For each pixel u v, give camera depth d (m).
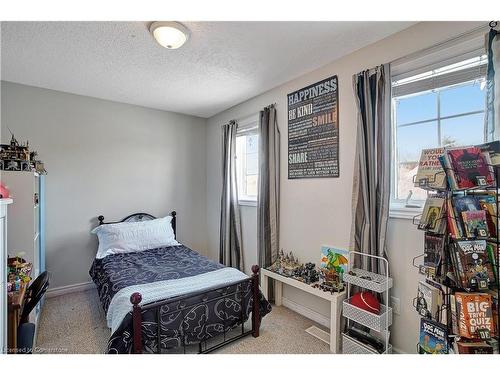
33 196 2.05
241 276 2.22
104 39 1.91
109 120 3.33
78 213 3.14
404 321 1.81
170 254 2.96
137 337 1.56
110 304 1.89
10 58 2.20
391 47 1.88
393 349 1.85
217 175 3.96
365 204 1.95
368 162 1.96
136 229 3.15
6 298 1.35
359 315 1.80
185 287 1.94
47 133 2.94
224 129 3.62
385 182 1.85
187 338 1.81
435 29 1.66
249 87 2.87
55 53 2.11
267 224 2.89
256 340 2.11
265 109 2.92
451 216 1.23
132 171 3.52
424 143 1.81
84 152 3.17
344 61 2.19
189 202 4.04
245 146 3.59
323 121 2.37
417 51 1.74
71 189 3.09
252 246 3.31
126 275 2.24
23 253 1.95
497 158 1.19
